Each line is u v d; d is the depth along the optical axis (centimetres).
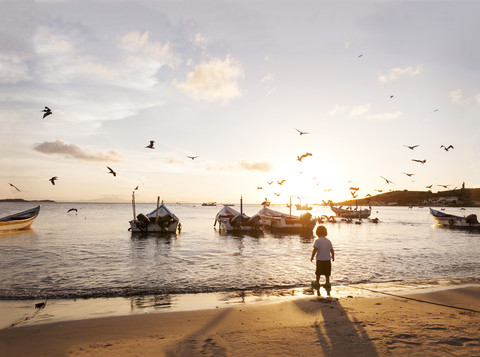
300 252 2088
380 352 525
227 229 3578
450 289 1038
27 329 670
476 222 4488
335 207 8950
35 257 1839
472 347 545
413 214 12612
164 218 3275
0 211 10219
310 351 532
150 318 741
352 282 1214
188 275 1338
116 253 2017
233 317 740
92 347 569
